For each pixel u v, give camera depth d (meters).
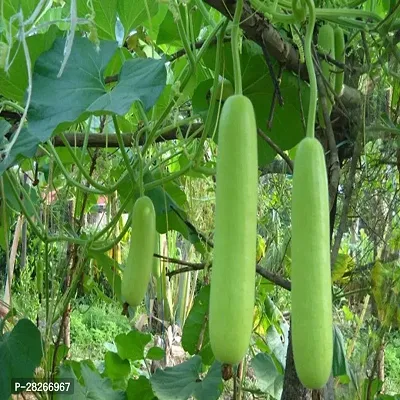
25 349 1.53
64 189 2.08
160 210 1.80
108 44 1.12
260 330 2.91
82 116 1.02
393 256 1.75
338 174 1.19
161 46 2.03
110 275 1.95
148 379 2.13
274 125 1.46
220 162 0.72
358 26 1.32
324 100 1.24
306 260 0.69
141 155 1.29
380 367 1.94
